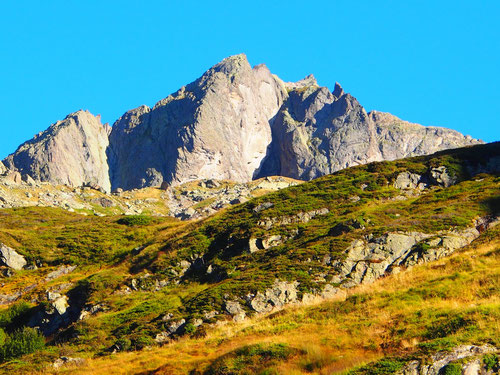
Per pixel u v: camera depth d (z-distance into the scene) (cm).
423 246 8038
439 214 9144
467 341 3972
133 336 7469
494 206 9256
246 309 7725
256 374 4656
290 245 9750
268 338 5625
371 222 9575
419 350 3997
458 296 5647
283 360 4781
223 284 8600
